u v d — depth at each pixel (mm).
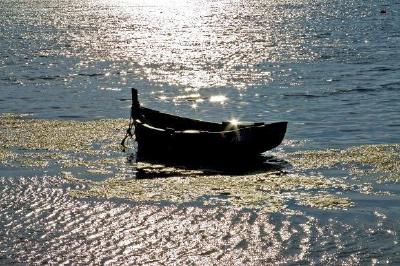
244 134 45281
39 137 53469
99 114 65375
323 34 136000
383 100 69062
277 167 43625
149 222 32906
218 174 42312
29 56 112688
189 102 72688
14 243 30359
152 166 44594
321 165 43656
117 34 149125
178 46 123000
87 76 91125
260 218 33156
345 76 84875
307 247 29547
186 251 29328
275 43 122875
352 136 53438
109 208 35125
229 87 80438
